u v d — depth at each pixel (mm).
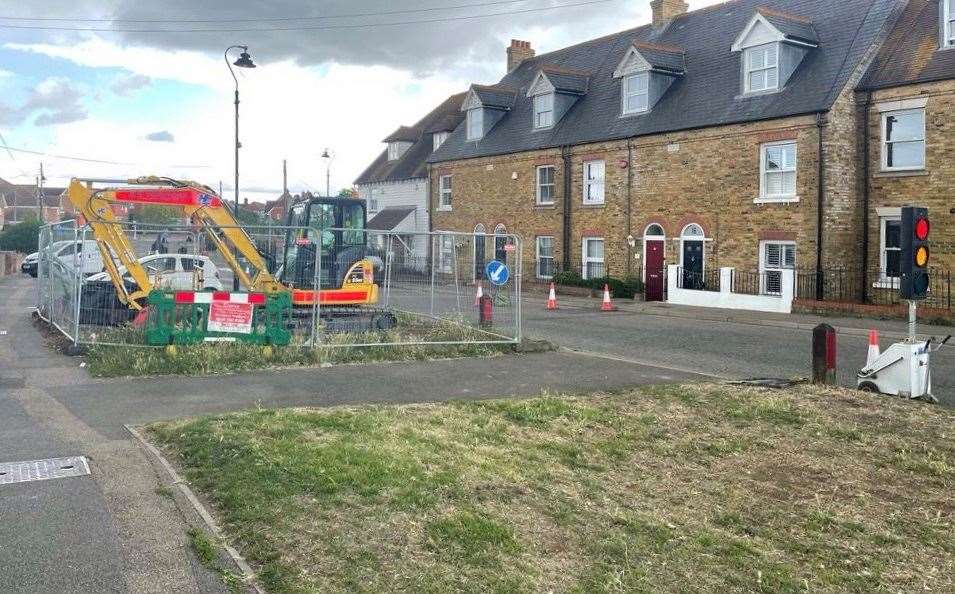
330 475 6234
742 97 24391
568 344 15922
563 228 30453
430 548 5102
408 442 7379
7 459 6859
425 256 19438
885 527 6008
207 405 9211
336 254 17281
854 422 8703
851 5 24219
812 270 22000
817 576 5188
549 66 32156
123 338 12891
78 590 4477
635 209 27391
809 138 21953
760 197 23297
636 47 27547
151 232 16641
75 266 13070
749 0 28578
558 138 30891
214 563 4812
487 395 10141
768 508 6312
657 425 8531
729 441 7992
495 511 5809
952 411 9258
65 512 5594
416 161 43719
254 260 15289
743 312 21953
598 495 6367
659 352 14883
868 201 21859
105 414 8672
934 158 20344
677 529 5789
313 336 12977
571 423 8500
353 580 4625
